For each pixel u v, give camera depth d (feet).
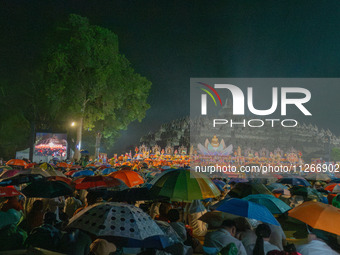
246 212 19.33
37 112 195.52
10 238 17.95
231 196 30.50
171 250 16.49
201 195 24.61
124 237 14.33
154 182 26.61
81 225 14.14
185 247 16.94
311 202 20.80
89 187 34.04
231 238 18.13
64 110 175.11
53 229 16.35
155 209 29.53
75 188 36.40
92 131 209.36
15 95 179.32
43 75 170.81
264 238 17.90
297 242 31.94
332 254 18.15
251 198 25.93
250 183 30.58
